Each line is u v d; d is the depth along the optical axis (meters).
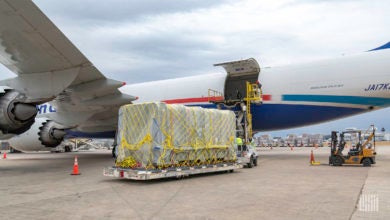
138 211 7.27
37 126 22.59
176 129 12.91
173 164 12.65
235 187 10.54
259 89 22.30
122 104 18.66
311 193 9.34
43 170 16.77
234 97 23.83
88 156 30.20
